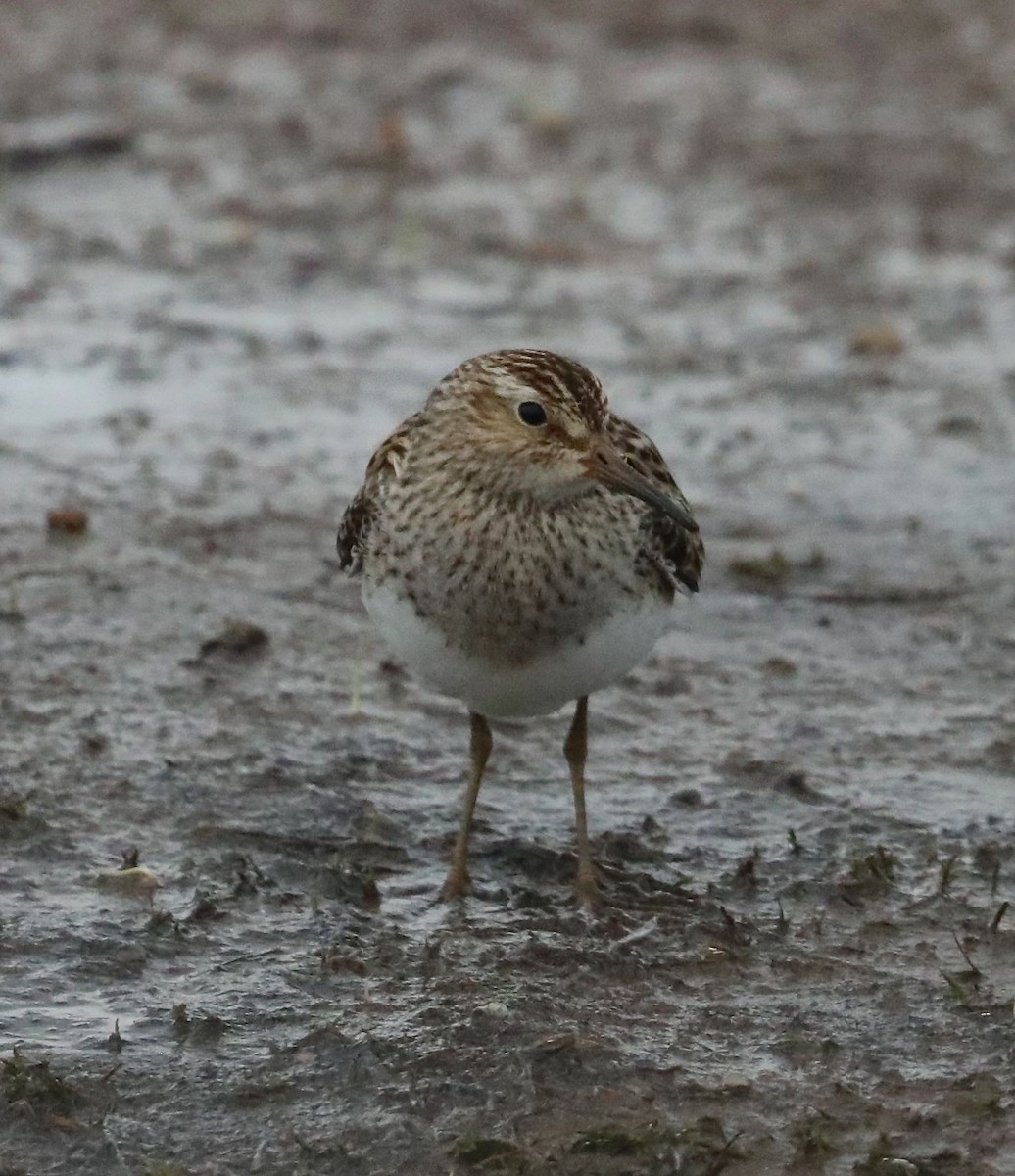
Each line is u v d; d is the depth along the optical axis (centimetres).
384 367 1855
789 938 1011
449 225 2266
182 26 3019
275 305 2008
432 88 2795
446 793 1166
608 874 1073
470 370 1014
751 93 2803
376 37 3020
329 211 2300
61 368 1817
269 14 3105
